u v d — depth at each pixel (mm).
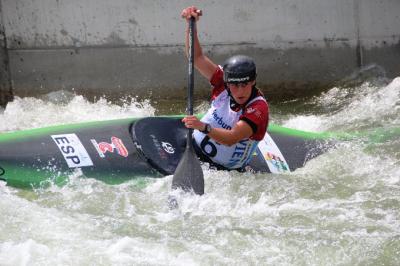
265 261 15219
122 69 31531
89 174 18562
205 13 31297
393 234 16281
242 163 19656
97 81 31531
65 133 19594
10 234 15758
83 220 16688
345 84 31953
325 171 20719
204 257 15242
